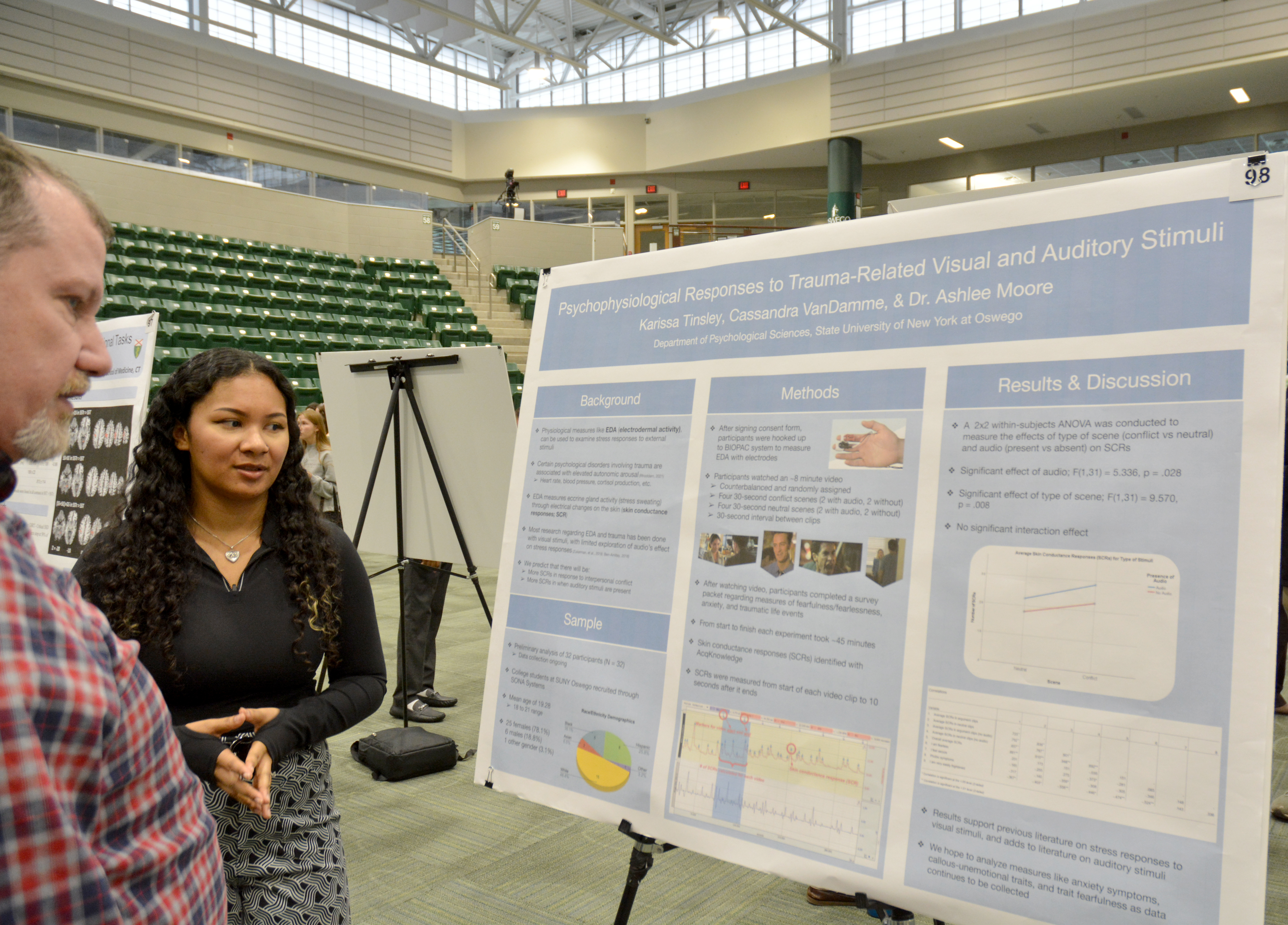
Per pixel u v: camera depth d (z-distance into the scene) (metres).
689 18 15.24
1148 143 12.77
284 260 12.06
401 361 2.84
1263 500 0.91
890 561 1.11
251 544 1.35
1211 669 0.91
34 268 0.51
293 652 1.32
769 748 1.16
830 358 1.22
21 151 0.52
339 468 3.19
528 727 1.38
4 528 0.50
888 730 1.07
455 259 14.24
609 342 1.47
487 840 2.40
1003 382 1.07
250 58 13.12
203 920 0.58
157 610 1.22
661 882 2.17
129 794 0.53
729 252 1.37
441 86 16.03
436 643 3.54
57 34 11.27
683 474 1.32
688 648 1.25
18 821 0.42
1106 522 0.98
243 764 1.14
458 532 2.85
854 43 13.45
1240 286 0.95
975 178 14.13
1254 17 10.38
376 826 2.48
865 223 1.24
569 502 1.43
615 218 15.98
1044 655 0.99
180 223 11.44
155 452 1.28
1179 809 0.90
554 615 1.40
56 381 0.53
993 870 0.98
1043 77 11.73
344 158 14.46
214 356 1.31
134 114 12.12
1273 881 2.13
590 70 16.33
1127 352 1.00
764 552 1.22
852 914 2.01
